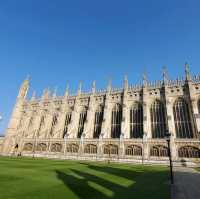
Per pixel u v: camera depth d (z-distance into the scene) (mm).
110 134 64688
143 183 17922
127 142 55031
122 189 14547
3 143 83438
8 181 15258
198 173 28125
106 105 67875
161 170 32719
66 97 81000
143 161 50031
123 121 60938
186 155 46875
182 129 54094
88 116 69312
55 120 79938
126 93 66812
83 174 22234
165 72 62844
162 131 56875
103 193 12734
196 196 12984
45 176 19156
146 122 57062
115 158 54125
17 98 94125
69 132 69000
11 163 33500
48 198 10828
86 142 61469
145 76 65750
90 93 76000
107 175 22391
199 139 46688
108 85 71938
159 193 13586
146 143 52406
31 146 74625
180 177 22828
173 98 58750
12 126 87000
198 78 56688
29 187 13477
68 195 11711
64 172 23375
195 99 54344
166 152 49125
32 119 86688
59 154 65062
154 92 62719
